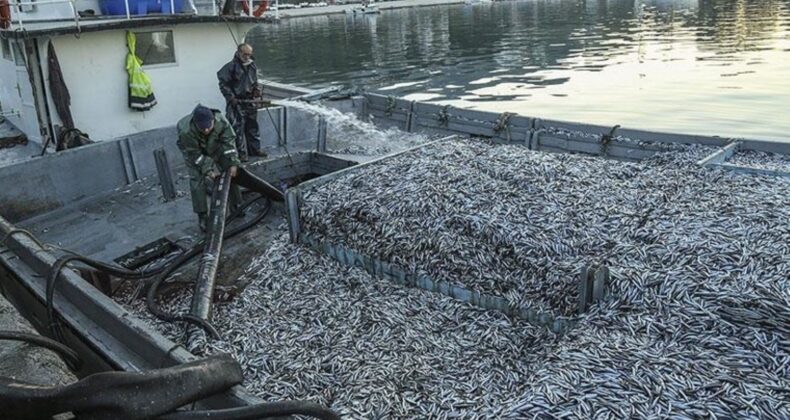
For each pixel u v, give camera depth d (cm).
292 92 1459
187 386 361
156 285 653
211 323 573
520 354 509
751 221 567
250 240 775
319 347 538
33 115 1077
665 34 4022
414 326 561
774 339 408
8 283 693
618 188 685
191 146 757
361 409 448
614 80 2656
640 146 947
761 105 2128
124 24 1029
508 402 420
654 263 516
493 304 565
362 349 530
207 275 622
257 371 507
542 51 3612
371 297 612
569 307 522
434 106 1214
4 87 1248
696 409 356
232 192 829
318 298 619
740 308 434
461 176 722
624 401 368
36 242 665
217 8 1327
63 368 450
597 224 601
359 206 683
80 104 1054
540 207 636
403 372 494
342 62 3506
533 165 760
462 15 6656
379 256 639
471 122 1152
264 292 645
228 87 1021
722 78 2552
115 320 504
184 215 868
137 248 773
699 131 1906
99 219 868
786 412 347
